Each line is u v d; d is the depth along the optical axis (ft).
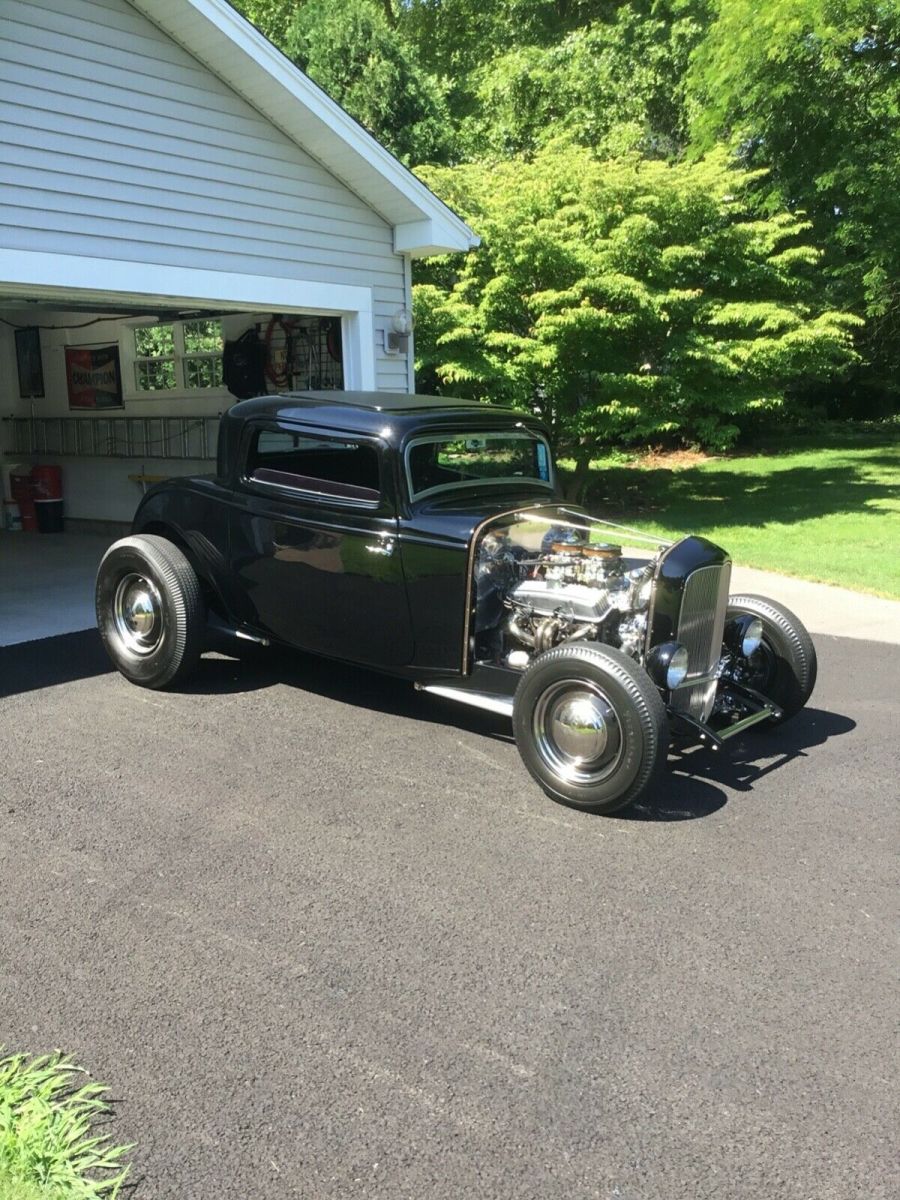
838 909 10.88
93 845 12.00
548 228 37.01
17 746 15.16
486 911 10.69
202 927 10.25
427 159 62.03
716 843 12.40
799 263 51.39
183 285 23.84
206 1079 8.01
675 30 62.75
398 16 86.53
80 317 37.19
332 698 17.72
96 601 18.30
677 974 9.61
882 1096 7.98
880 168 50.29
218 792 13.62
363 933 10.21
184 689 18.06
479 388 39.27
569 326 36.04
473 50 83.66
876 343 61.72
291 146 26.03
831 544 34.30
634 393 37.93
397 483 14.79
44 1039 8.44
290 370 31.12
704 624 14.20
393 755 15.10
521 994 9.24
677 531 37.45
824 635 22.67
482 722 16.63
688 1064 8.32
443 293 38.63
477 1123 7.61
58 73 20.86
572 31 74.59
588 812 13.14
